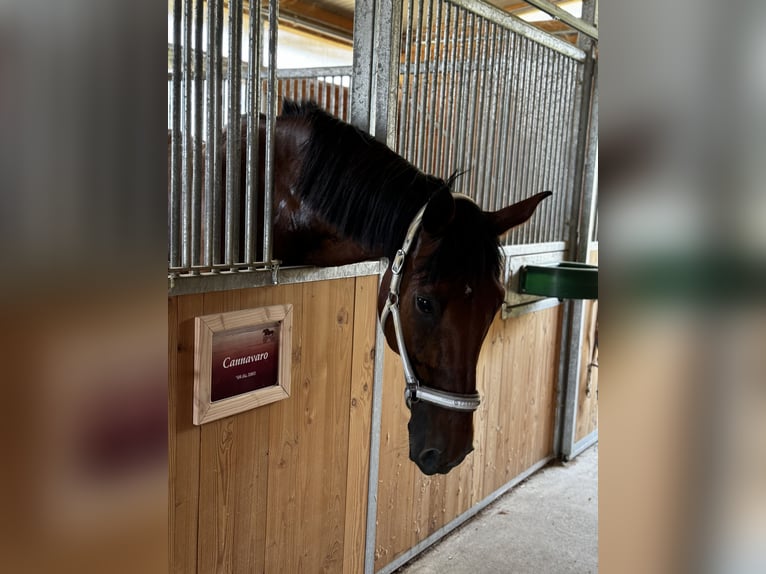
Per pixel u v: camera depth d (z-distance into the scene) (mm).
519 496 2482
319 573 1583
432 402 1122
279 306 1296
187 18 1063
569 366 2783
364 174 1207
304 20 3057
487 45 1910
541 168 2398
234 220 1193
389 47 1517
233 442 1261
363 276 1573
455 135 1845
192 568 1211
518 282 2316
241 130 1326
